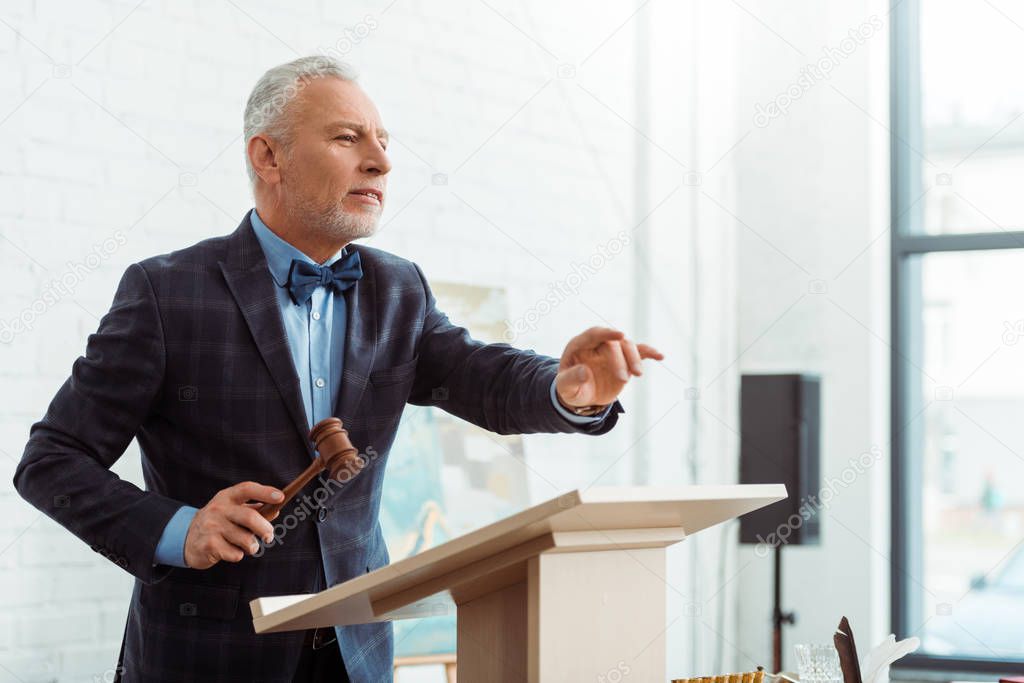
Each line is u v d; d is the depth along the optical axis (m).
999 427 4.53
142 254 2.74
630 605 1.19
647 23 4.15
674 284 4.22
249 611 1.55
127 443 1.61
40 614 2.55
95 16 2.68
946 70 4.65
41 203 2.57
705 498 1.11
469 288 3.43
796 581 4.59
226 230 2.89
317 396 1.68
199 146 2.85
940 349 4.61
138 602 1.61
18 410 2.52
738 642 4.56
